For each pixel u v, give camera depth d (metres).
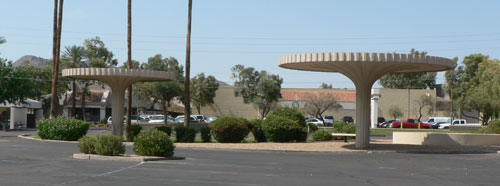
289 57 22.56
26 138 31.70
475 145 27.45
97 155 17.34
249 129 28.80
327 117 67.56
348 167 15.58
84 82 64.50
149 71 30.23
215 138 28.19
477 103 61.94
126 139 29.27
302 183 11.56
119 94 30.67
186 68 34.97
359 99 23.47
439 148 24.17
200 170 13.98
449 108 72.38
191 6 35.31
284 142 28.06
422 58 21.58
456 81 84.50
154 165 15.24
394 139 30.20
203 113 72.75
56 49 34.31
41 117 62.38
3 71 49.72
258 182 11.62
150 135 17.59
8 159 16.91
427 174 13.75
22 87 50.94
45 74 68.25
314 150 22.58
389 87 96.94
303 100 70.44
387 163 17.12
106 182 11.34
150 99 71.75
